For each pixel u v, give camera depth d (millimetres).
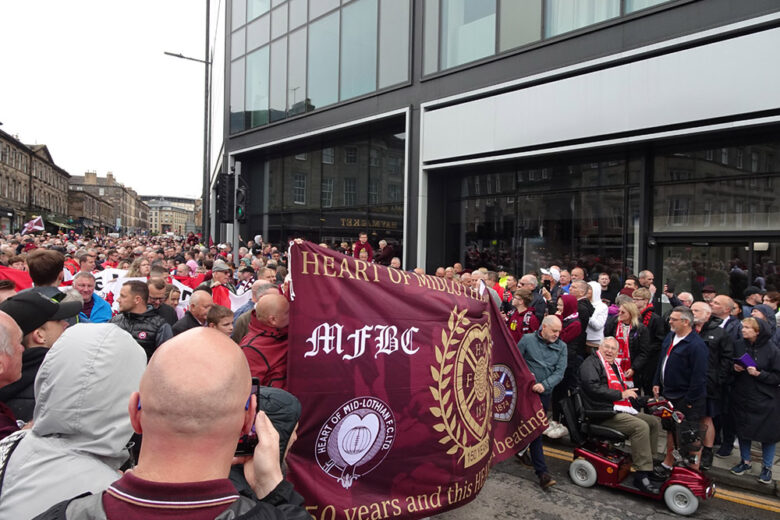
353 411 2680
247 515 1166
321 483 2566
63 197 96250
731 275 8695
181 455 1168
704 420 5539
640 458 4953
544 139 10211
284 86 16969
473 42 11516
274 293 2986
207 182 17766
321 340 2660
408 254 12844
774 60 7570
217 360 1243
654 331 7004
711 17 8188
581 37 9727
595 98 9492
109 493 1173
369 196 14930
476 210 12352
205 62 17938
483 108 11219
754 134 8406
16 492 1669
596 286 7574
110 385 1817
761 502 4988
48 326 2756
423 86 12500
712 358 5500
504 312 8156
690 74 8359
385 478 2746
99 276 8102
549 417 6973
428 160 12336
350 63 14477
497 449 4266
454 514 4625
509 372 4414
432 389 2918
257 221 19734
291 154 18109
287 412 2281
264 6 18062
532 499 4945
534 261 11266
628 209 9844
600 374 5324
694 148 9078
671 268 9383
